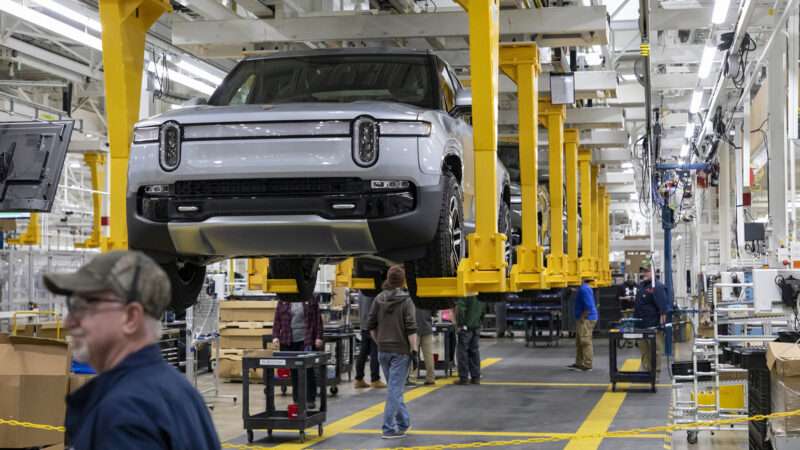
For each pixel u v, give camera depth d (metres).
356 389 15.25
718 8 11.88
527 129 10.20
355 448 9.73
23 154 8.02
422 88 7.61
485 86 7.09
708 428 10.05
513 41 10.46
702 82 16.88
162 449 2.25
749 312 10.61
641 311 16.64
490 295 9.55
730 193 21.00
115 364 2.37
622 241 33.53
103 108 23.58
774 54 11.99
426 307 6.94
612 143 19.20
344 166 6.24
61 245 27.73
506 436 10.38
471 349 15.88
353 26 9.93
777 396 7.18
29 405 6.84
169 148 6.45
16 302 12.88
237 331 16.20
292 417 10.20
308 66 8.02
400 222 6.25
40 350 7.02
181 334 13.68
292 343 13.29
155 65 15.49
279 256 7.02
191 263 7.35
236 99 7.88
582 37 10.23
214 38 10.25
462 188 7.25
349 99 7.63
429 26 9.75
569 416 11.85
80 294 2.35
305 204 6.29
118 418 2.22
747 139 16.36
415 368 16.27
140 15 7.89
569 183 15.98
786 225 11.81
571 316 27.31
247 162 6.31
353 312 20.45
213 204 6.38
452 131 7.00
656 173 21.62
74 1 13.70
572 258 15.44
